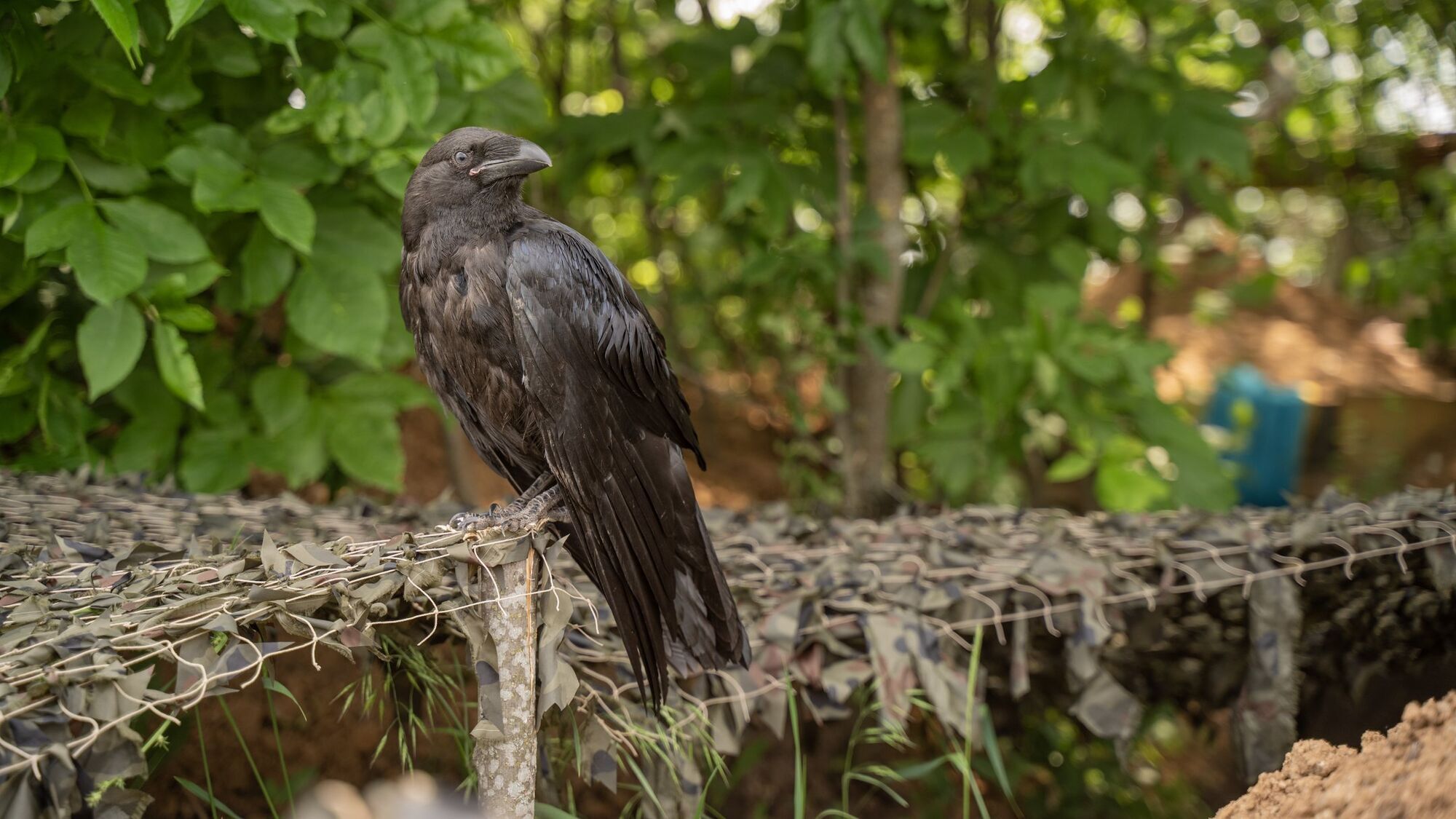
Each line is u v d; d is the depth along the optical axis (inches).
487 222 104.4
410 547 87.4
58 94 132.3
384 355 152.1
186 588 85.7
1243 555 118.5
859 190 216.2
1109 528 132.6
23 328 149.9
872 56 165.3
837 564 120.6
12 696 70.3
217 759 129.3
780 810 146.4
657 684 93.5
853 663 110.9
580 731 99.8
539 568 89.5
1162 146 192.4
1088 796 148.3
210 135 136.7
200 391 129.6
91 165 131.3
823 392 183.0
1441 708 85.9
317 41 148.3
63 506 123.6
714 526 138.6
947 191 242.2
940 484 211.2
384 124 136.6
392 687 108.0
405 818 118.4
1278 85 295.3
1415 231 312.5
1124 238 208.4
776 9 215.9
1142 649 127.0
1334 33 247.9
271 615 81.2
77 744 70.3
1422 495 129.7
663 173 181.8
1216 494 173.9
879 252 186.5
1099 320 202.2
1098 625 112.2
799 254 181.8
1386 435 338.3
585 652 102.3
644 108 192.7
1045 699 141.9
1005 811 147.9
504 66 141.2
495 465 119.5
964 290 210.7
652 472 103.2
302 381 151.3
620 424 102.2
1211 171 303.3
